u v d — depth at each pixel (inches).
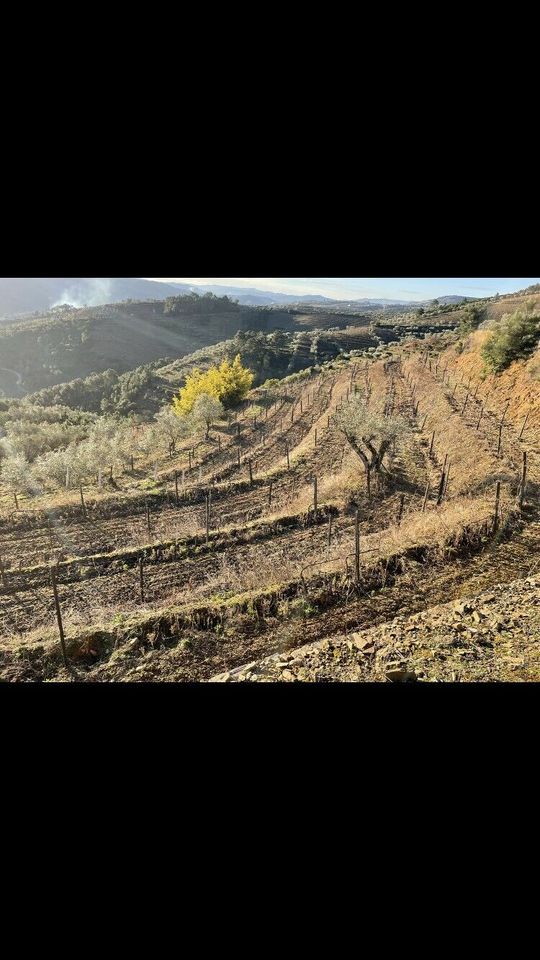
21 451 1010.1
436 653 186.5
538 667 170.7
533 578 260.8
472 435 602.2
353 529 419.2
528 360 808.3
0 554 475.5
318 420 986.1
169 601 322.0
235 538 422.9
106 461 776.9
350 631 234.7
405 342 1934.1
